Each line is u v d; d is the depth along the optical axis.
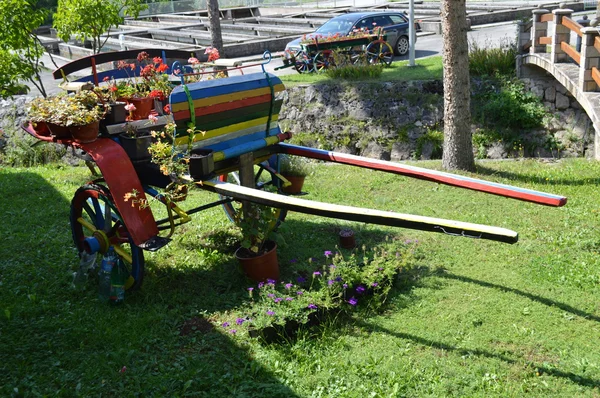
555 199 5.03
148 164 6.22
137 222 5.88
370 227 8.27
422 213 8.84
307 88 15.38
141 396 4.81
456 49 10.70
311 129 15.14
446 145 11.28
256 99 6.45
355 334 5.78
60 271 6.86
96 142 5.97
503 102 13.48
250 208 6.57
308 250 7.45
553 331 5.77
